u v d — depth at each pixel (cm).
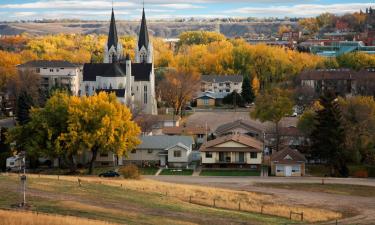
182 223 5956
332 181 9519
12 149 10600
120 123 10519
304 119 12050
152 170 10856
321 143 10512
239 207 7350
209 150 10938
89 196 7019
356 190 8788
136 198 7156
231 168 10900
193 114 17975
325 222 6725
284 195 8312
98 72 17825
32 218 5138
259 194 8325
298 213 7100
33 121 10544
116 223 5491
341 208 7612
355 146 10725
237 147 10950
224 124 14662
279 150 11294
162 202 7062
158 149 11306
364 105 11219
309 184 9225
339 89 19850
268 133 12694
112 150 10500
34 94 17525
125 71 17612
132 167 9562
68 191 7206
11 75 19162
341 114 10900
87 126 10462
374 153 10794
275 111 12619
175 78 19162
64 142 10388
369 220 6856
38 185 7394
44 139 10506
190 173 10506
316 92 18050
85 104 10512
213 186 9006
